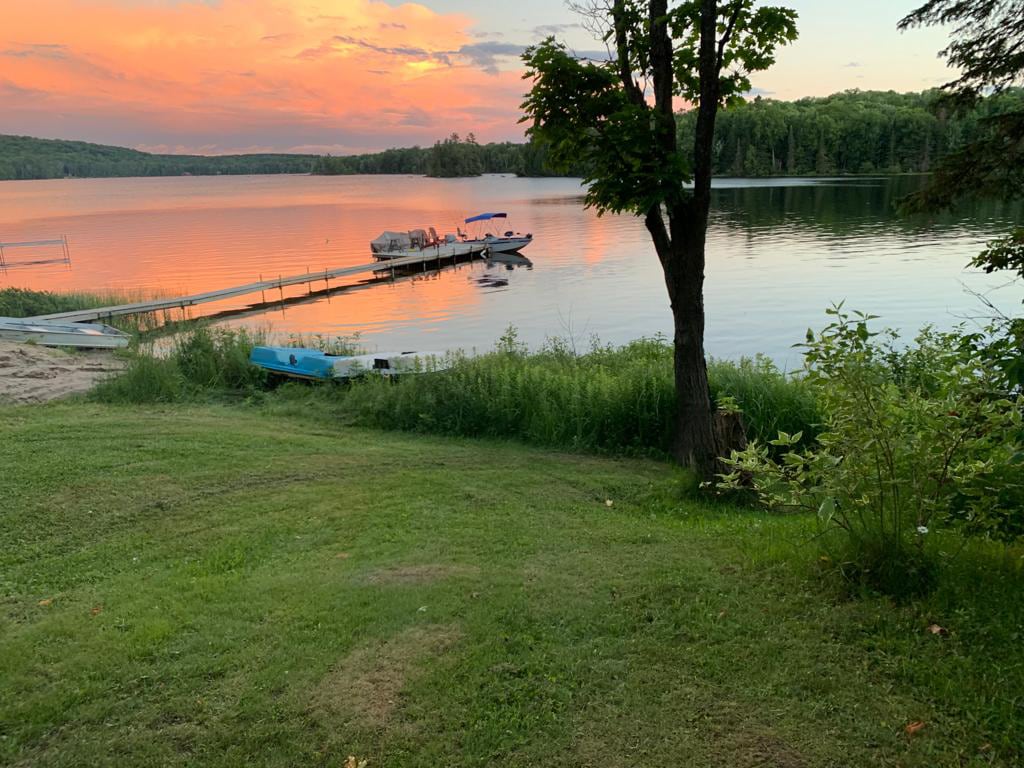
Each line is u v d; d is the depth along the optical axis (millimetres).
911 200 7602
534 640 4039
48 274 32344
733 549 5320
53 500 6555
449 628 4195
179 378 12039
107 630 4289
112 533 5977
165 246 43750
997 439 4430
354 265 35312
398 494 7039
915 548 4406
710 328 19297
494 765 3082
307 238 48656
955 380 4285
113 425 9305
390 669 3789
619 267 32375
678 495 7312
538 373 10398
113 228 56344
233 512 6469
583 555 5355
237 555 5500
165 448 8242
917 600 4078
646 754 3084
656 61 7703
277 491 7066
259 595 4699
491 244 38688
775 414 9305
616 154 7234
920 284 24281
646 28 7980
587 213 63438
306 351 12758
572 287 27516
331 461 8164
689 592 4520
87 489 6848
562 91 7621
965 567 4352
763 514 6824
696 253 8094
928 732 3090
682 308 8242
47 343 15133
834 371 4422
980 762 2883
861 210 53406
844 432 4422
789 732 3154
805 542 5113
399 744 3234
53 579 5109
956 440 4066
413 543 5715
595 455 8953
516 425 9781
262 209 78875
